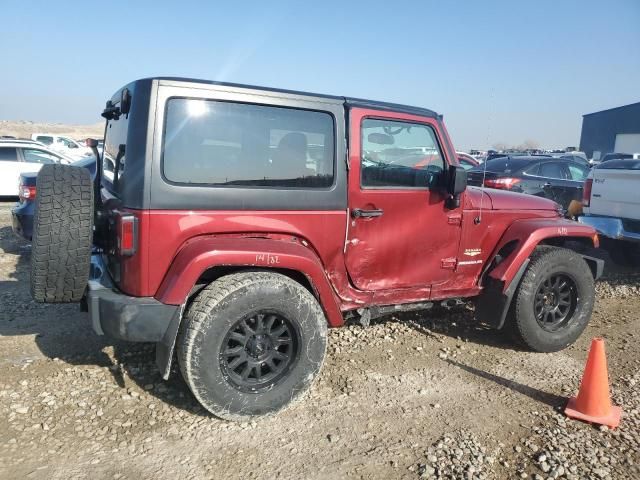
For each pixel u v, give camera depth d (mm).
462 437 3242
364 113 3754
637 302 6250
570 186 9625
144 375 3838
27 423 3184
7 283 6027
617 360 4523
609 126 44312
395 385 3887
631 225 6996
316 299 3607
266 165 3414
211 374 3125
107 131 4281
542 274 4477
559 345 4645
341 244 3744
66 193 3119
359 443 3141
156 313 3064
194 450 3004
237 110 3314
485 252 4523
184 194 3143
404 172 4008
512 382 4023
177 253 3170
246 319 3229
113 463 2857
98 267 3617
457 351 4578
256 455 2984
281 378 3391
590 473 2926
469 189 4691
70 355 4129
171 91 3119
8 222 10023
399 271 4086
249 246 3227
